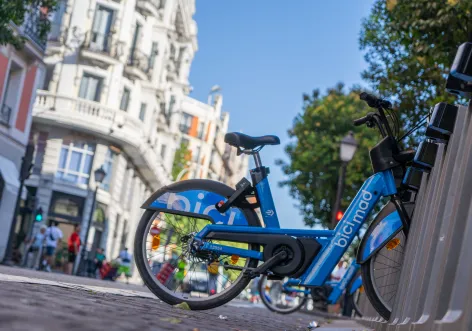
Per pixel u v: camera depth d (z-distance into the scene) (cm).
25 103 3228
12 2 2114
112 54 4425
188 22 5588
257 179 733
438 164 643
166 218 743
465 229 446
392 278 732
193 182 737
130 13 4509
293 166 4084
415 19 1377
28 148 2755
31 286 589
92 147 4422
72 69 4359
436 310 462
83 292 680
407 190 732
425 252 598
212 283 733
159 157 5381
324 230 720
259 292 1683
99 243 4512
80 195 4341
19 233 3703
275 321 1019
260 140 737
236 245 730
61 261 4191
